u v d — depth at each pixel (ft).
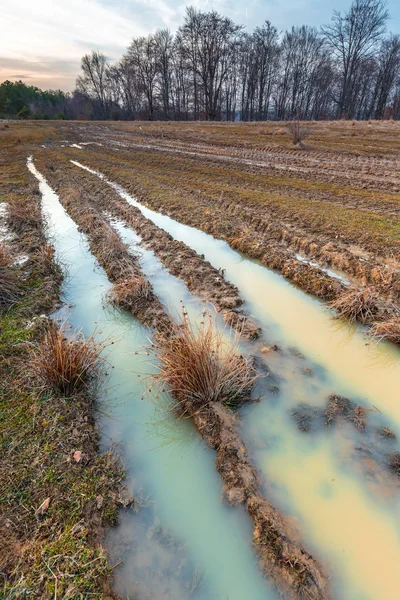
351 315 16.52
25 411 11.17
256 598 7.26
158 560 7.88
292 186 37.29
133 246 25.21
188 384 11.96
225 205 31.71
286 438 10.85
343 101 151.84
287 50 160.35
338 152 55.21
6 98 197.67
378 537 8.34
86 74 201.36
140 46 172.14
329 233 24.23
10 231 26.86
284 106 170.81
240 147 65.36
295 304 18.10
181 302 18.02
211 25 153.99
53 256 23.21
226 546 8.18
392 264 19.66
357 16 137.28
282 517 8.68
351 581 7.52
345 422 11.33
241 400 12.19
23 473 9.29
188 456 10.52
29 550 7.66
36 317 16.08
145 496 9.25
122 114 194.80
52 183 43.55
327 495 9.24
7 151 69.15
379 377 13.34
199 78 168.86
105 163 54.24
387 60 145.18
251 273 21.31
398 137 63.67
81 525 8.21
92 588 7.14
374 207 29.37
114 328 16.46
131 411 12.07
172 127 101.45
